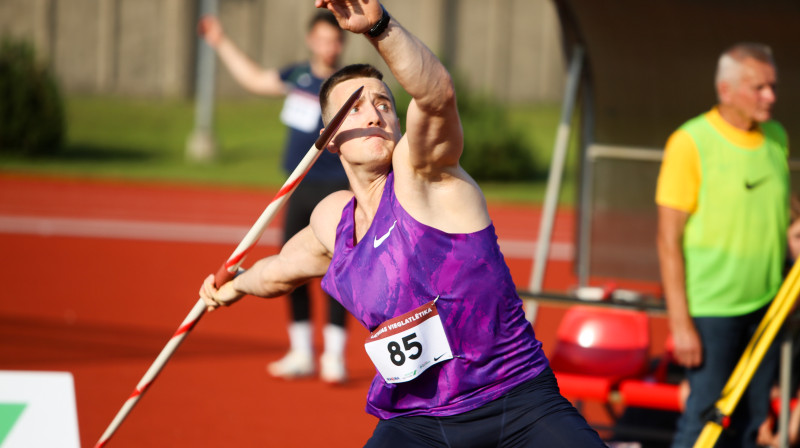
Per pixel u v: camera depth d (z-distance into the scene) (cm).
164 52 12175
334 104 1040
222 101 11681
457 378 1027
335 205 1115
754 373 1546
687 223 1553
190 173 8012
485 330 1016
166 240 4781
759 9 1869
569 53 2088
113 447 1862
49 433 1891
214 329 2944
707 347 1535
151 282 3666
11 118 8275
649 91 2092
